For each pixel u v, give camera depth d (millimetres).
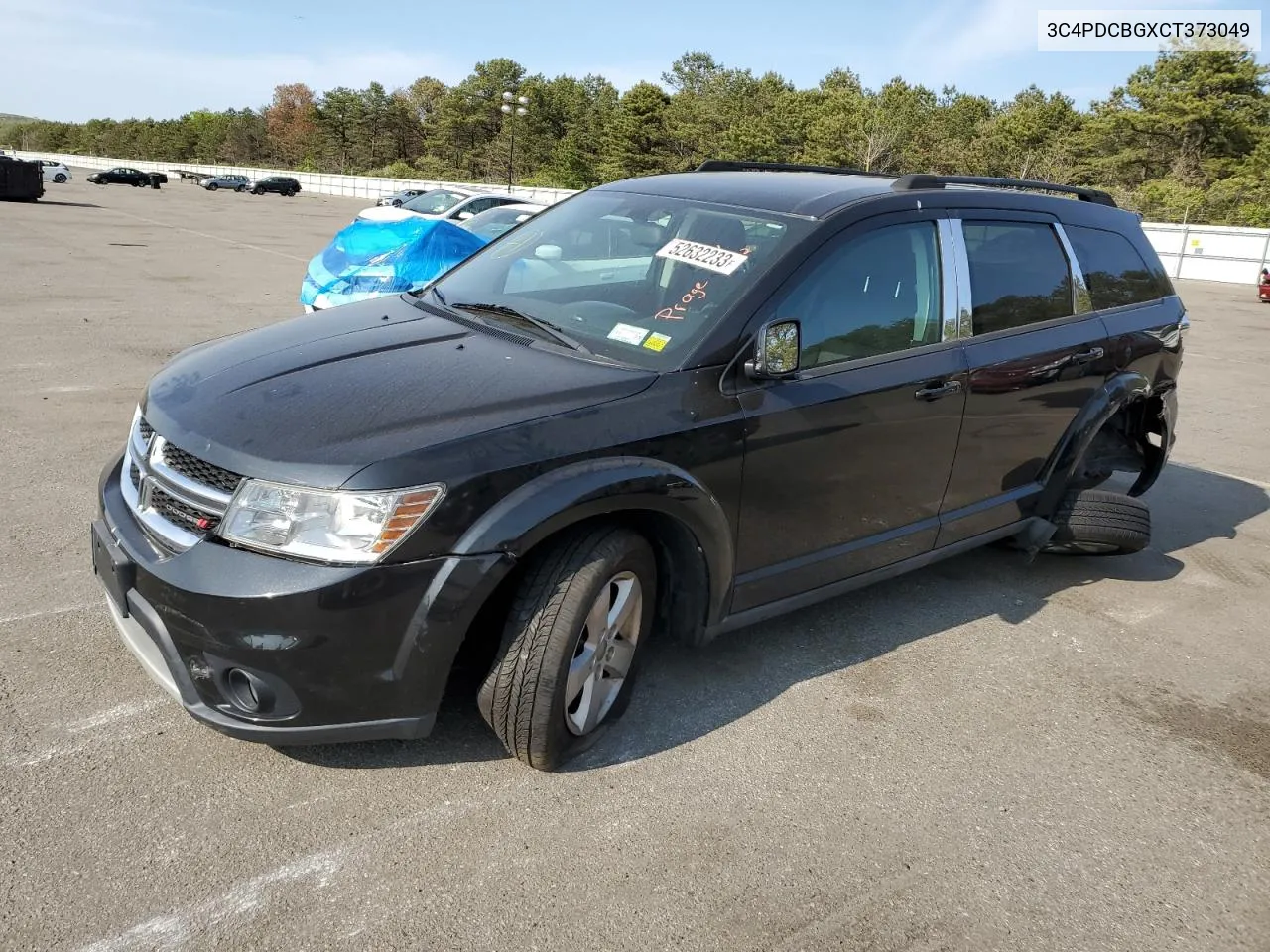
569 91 106000
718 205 3637
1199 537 5574
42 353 8328
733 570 3150
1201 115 53219
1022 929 2447
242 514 2398
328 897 2348
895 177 4203
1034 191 4648
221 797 2668
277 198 60781
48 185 54656
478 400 2680
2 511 4594
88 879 2340
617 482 2652
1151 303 4914
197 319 10820
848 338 3406
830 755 3123
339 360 2963
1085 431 4406
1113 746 3334
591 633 2770
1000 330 3984
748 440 3031
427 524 2398
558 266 3615
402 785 2771
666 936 2318
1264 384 11055
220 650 2367
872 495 3557
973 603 4426
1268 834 2924
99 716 2996
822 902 2473
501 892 2412
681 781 2910
